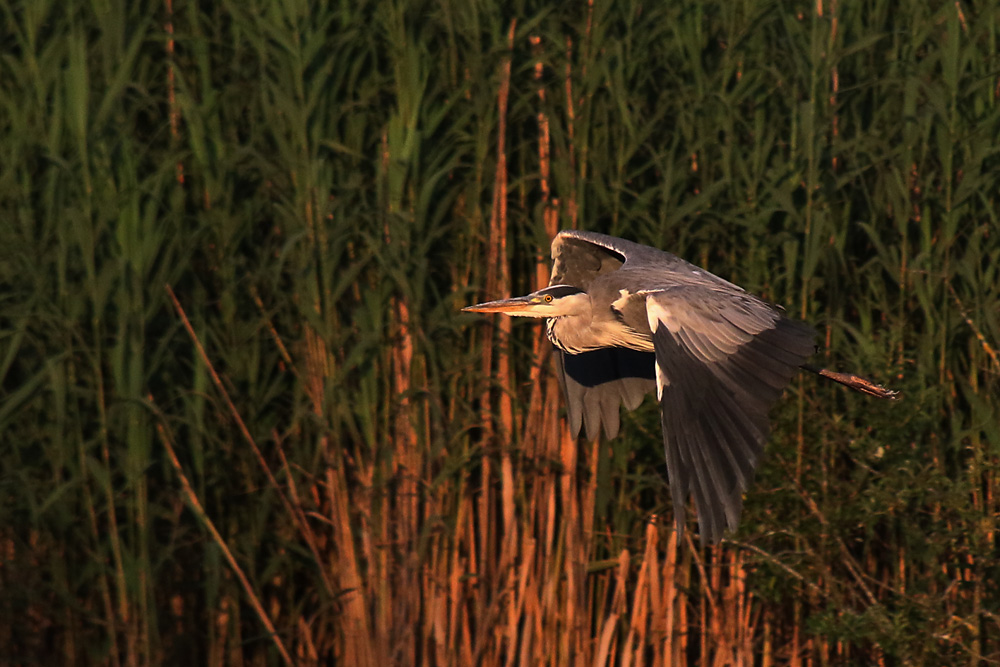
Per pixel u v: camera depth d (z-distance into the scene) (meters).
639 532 11.00
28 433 10.77
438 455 10.20
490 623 10.20
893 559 10.59
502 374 10.60
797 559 10.07
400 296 10.56
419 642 10.48
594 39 10.74
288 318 10.75
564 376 8.75
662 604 10.46
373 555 10.27
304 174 10.30
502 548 10.31
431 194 10.53
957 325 10.60
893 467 9.99
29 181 10.57
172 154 10.63
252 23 10.94
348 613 10.18
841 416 10.25
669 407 6.37
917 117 10.59
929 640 9.48
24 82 10.55
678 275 8.12
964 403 10.96
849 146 10.62
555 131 10.73
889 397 8.28
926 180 10.73
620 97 10.70
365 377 10.39
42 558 10.80
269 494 10.29
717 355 6.48
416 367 10.41
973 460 10.12
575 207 10.61
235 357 10.66
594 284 8.34
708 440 6.13
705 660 10.66
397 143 10.48
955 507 9.80
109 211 10.10
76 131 10.07
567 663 10.19
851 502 10.02
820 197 10.47
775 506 10.24
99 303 10.07
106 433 10.34
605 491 10.62
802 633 10.79
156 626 10.32
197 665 11.01
